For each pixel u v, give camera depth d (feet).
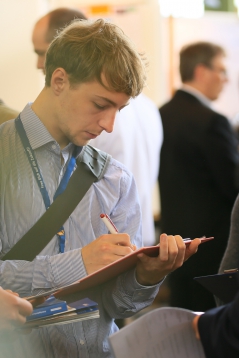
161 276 5.90
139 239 6.53
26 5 14.80
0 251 5.84
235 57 19.06
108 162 6.40
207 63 12.77
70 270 5.56
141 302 6.15
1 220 5.84
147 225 11.02
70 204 5.95
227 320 4.48
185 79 12.87
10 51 14.84
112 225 5.84
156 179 12.67
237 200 7.20
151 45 16.39
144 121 10.96
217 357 4.59
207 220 11.85
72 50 5.68
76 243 5.95
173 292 12.39
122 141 10.20
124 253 5.49
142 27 16.21
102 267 5.45
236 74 19.13
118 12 16.11
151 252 5.49
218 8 19.72
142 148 10.76
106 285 6.12
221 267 7.22
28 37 14.93
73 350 5.83
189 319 4.96
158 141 11.38
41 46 8.92
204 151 11.80
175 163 12.13
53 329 5.76
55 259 5.60
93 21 6.00
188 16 18.35
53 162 6.04
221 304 6.67
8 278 5.57
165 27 17.92
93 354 5.96
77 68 5.63
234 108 19.21
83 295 5.92
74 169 6.16
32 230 5.81
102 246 5.54
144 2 16.08
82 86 5.65
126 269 5.83
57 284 5.58
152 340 4.74
